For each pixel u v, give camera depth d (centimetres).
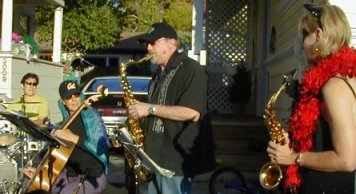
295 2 855
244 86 1358
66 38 2627
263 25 1248
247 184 896
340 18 298
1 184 587
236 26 1419
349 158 278
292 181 306
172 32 492
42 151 618
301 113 299
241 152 988
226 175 847
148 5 3438
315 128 297
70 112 586
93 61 3459
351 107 284
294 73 340
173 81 482
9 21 1241
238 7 1415
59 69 1572
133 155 487
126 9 2806
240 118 1177
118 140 493
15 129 738
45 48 2911
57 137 546
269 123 321
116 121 1235
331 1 666
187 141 477
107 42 2656
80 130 571
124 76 532
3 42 1231
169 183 483
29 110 895
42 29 2630
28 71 1316
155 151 484
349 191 296
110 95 1266
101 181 578
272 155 311
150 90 522
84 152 569
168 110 471
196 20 1273
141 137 497
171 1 3641
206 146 482
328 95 287
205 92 481
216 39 1416
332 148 289
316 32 301
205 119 481
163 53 489
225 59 1414
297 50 372
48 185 559
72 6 2588
